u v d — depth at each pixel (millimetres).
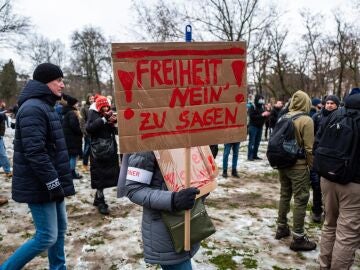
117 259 3869
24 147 2768
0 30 26062
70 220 4988
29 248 2930
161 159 2186
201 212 2342
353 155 3047
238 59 2279
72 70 40812
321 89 29156
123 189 2287
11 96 47094
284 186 4324
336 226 3402
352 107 3172
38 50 46250
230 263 3777
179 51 2117
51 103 2973
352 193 3092
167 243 2238
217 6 21031
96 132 4984
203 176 2432
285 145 3924
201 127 2211
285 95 28703
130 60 2018
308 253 4023
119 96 2014
